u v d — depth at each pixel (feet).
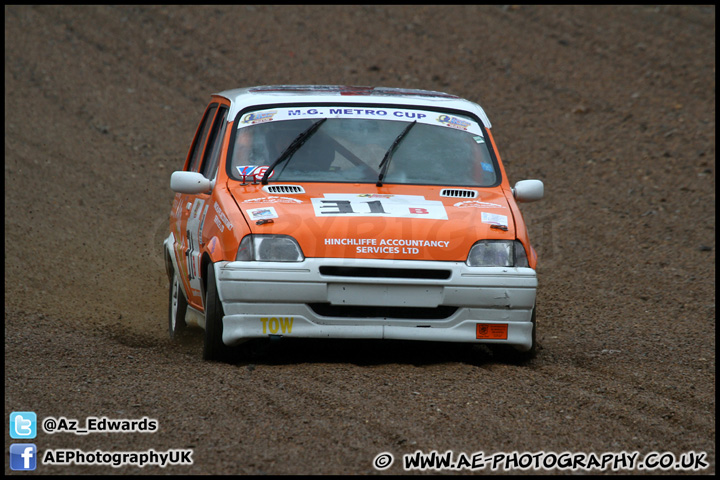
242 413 58.34
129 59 230.89
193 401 60.90
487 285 70.18
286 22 257.14
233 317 69.82
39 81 210.79
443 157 82.53
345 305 69.41
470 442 53.67
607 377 72.02
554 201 156.87
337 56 235.61
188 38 244.83
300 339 82.02
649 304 104.32
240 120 83.71
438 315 71.00
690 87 209.67
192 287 81.71
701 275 116.88
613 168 170.19
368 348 79.77
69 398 61.87
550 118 199.93
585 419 59.06
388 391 63.41
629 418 59.52
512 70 226.79
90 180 163.32
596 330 91.09
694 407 64.23
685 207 148.25
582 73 223.51
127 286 115.24
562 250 132.16
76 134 185.26
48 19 249.55
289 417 57.57
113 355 76.95
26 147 174.19
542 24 255.91
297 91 89.76
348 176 79.36
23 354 76.33
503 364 74.33
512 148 185.57
